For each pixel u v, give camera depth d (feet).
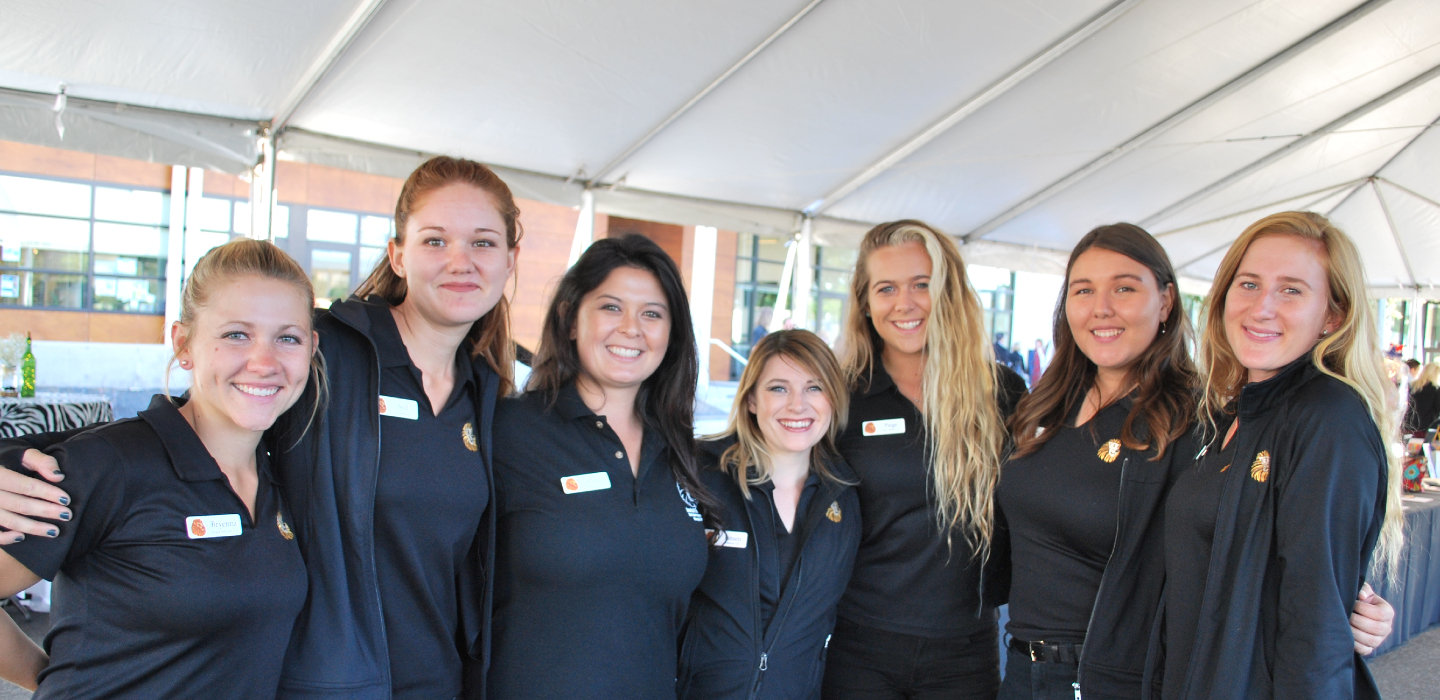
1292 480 4.16
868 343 7.48
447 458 4.89
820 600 6.10
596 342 5.59
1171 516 4.92
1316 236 4.47
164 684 3.76
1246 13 13.91
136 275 26.22
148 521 3.78
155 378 22.50
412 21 11.57
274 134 13.98
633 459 5.74
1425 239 24.77
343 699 4.29
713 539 6.06
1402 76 16.85
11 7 10.08
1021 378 7.75
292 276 4.25
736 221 20.40
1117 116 17.17
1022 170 19.63
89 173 25.31
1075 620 5.58
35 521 3.51
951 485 6.46
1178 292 5.89
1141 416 5.61
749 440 6.26
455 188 4.91
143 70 11.84
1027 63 14.65
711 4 12.10
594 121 15.30
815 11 12.59
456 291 4.86
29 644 4.10
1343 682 3.89
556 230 36.42
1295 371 4.44
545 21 12.05
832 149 17.48
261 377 4.05
